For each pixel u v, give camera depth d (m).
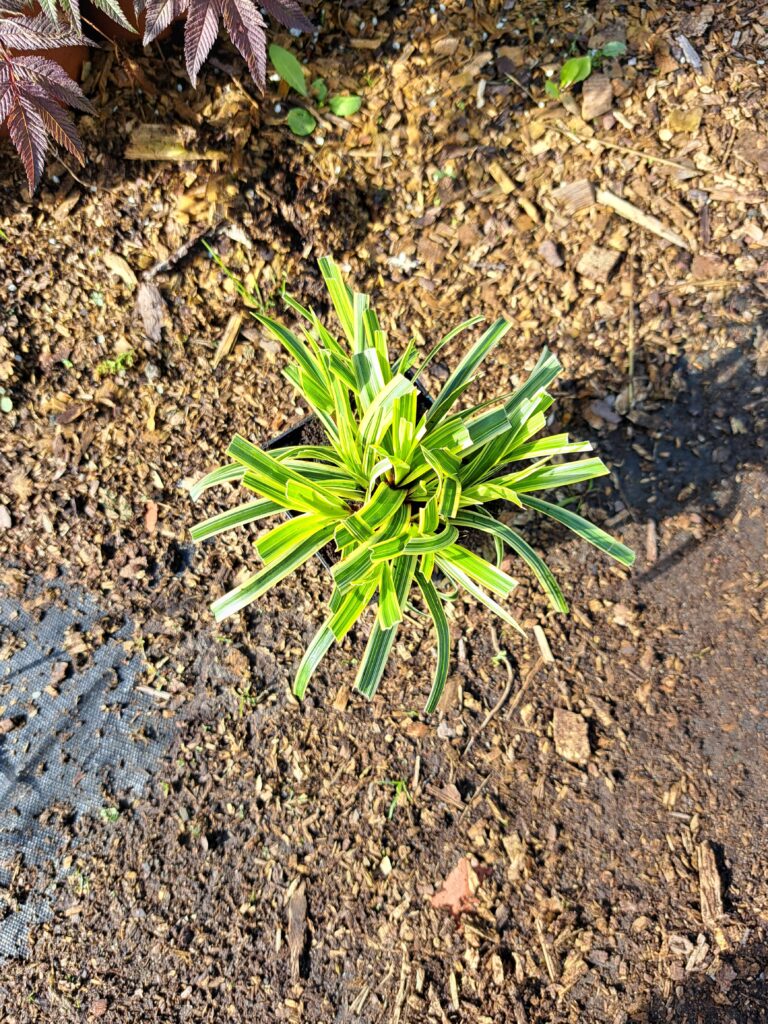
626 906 0.59
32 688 0.65
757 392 0.66
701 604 0.64
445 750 0.63
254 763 0.63
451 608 0.65
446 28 0.69
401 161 0.69
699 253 0.68
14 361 0.68
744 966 0.57
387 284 0.69
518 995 0.57
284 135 0.68
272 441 0.60
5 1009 0.59
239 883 0.61
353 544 0.50
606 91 0.68
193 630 0.66
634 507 0.66
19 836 0.62
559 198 0.69
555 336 0.68
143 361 0.69
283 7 0.55
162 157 0.66
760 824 0.60
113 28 0.65
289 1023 0.58
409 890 0.60
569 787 0.61
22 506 0.68
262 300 0.68
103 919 0.60
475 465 0.53
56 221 0.67
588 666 0.64
